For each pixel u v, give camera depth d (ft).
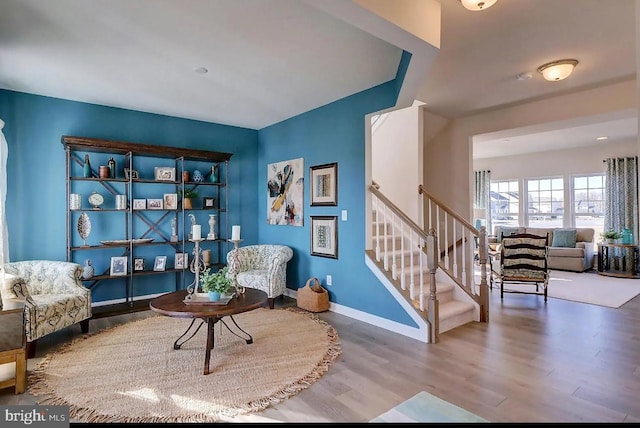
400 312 11.80
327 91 13.19
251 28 8.54
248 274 15.21
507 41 9.52
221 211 17.90
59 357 9.71
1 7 7.62
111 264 14.44
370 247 13.23
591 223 26.14
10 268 11.44
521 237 16.48
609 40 9.47
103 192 14.94
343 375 8.68
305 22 8.27
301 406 7.31
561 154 27.30
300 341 10.93
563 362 9.47
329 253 14.52
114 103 14.60
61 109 13.96
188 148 16.53
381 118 17.28
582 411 7.13
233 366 9.13
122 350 10.21
